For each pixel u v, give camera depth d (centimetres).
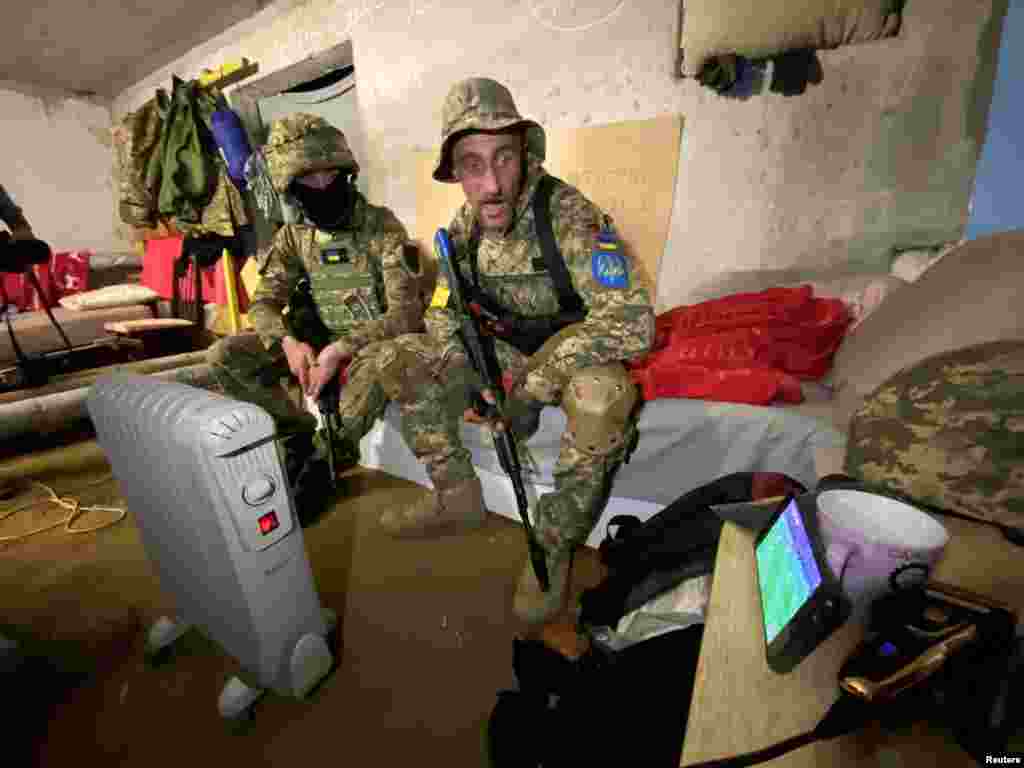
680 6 136
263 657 89
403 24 194
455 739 89
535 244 116
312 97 252
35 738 95
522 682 81
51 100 334
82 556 153
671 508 95
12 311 296
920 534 41
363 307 167
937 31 108
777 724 33
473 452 153
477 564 135
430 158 204
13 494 193
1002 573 46
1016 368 62
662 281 160
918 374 71
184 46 276
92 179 357
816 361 120
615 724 61
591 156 161
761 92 131
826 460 91
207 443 74
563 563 114
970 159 111
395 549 143
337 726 93
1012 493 54
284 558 88
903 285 112
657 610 84
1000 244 88
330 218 155
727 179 142
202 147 260
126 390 92
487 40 175
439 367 137
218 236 280
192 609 106
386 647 110
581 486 110
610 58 152
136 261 353
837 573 38
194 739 93
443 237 114
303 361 154
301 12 225
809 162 129
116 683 107
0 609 130
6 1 211
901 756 31
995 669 32
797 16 121
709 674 38
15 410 212
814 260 135
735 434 108
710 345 121
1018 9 100
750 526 55
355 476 190
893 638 33
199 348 307
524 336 123
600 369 107
